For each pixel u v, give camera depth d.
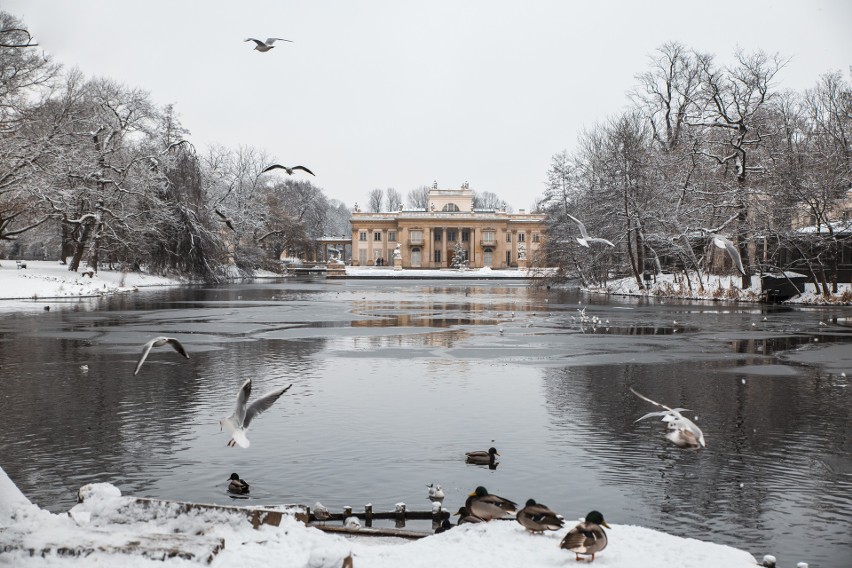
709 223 73.06
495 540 11.50
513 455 18.19
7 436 19.69
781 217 69.19
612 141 85.12
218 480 16.30
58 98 79.00
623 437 19.91
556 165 104.12
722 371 30.48
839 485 16.11
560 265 100.62
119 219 80.06
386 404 23.77
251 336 41.91
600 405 23.77
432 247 192.12
